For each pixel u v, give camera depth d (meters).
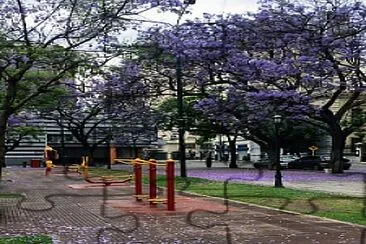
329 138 58.53
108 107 35.59
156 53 23.75
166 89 31.45
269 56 30.50
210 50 28.14
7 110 12.76
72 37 12.29
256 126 36.69
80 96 33.59
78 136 52.94
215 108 32.41
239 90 31.31
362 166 54.41
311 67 29.44
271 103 30.42
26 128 41.66
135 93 31.62
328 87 31.92
